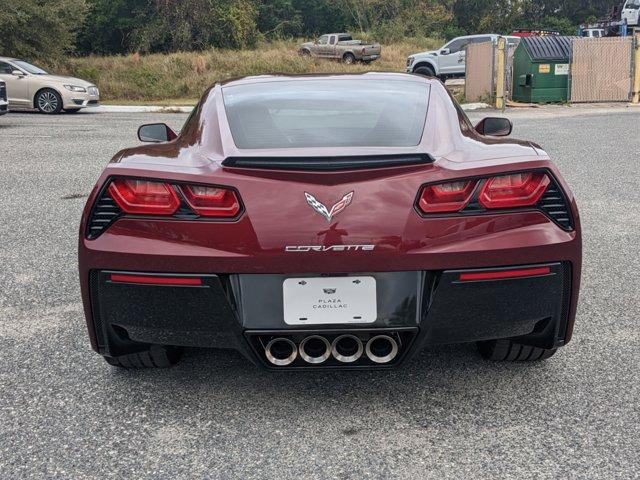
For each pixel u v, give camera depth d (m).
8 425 2.79
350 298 2.64
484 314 2.70
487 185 2.67
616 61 21.97
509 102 22.61
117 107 22.42
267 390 3.09
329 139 2.94
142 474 2.43
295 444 2.62
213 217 2.64
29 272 4.99
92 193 2.79
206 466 2.48
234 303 2.66
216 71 33.22
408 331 2.67
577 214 2.82
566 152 10.95
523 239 2.68
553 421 2.78
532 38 22.33
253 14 48.09
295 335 2.66
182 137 3.31
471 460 2.50
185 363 3.38
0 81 15.48
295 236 2.59
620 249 5.50
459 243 2.63
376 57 40.03
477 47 22.84
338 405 2.94
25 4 26.95
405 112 3.20
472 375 3.22
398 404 2.94
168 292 2.66
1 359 3.47
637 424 2.75
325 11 62.44
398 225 2.60
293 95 3.40
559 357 3.44
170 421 2.81
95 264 2.74
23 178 8.95
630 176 8.74
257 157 2.65
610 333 3.76
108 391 3.09
